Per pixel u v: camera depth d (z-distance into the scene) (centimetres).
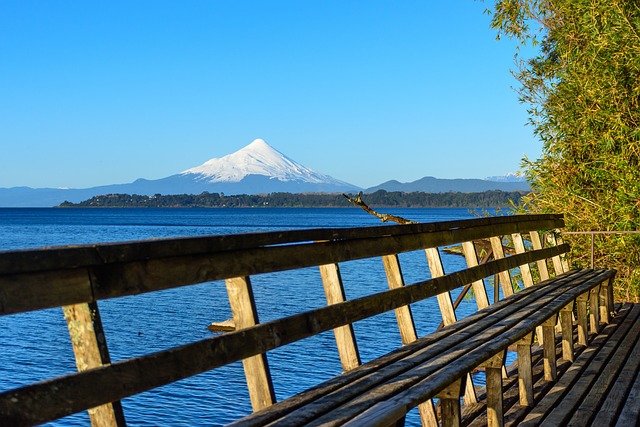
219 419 1544
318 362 1975
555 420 552
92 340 244
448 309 595
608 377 708
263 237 361
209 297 3831
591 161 1398
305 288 4009
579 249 1395
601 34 1292
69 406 224
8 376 1950
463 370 404
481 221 720
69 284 239
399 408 316
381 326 2525
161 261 285
